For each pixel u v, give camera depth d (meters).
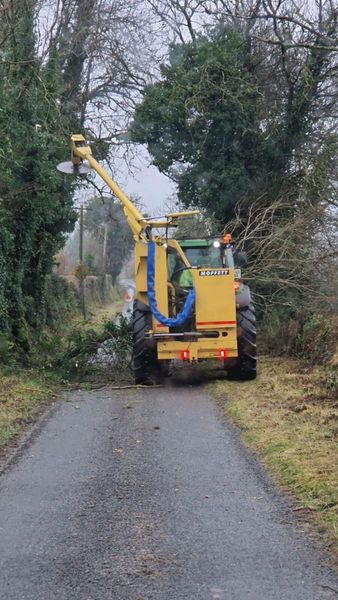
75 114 22.12
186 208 20.02
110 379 13.09
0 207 15.49
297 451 7.14
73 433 8.57
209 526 5.25
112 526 5.30
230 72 18.59
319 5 18.09
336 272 15.37
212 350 11.95
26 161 16.30
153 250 11.92
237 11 19.08
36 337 18.25
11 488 6.32
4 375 12.83
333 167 17.97
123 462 7.13
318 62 18.25
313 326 14.11
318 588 4.20
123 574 4.46
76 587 4.29
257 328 16.05
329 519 5.24
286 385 11.45
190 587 4.25
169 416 9.48
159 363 12.61
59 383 12.72
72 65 22.11
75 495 6.08
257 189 18.44
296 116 18.53
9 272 16.44
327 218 16.42
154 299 11.92
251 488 6.12
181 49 19.72
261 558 4.64
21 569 4.57
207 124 18.94
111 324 13.59
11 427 8.84
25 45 16.23
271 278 15.47
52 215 19.14
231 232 17.06
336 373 11.14
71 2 20.66
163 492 6.10
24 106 16.25
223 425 8.75
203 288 11.88
